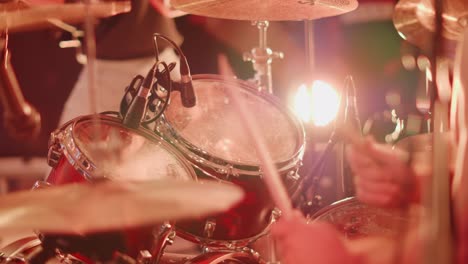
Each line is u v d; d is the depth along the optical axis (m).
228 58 4.37
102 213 1.34
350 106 2.41
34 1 2.54
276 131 2.50
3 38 2.57
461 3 2.32
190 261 2.15
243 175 2.16
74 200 1.38
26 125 2.77
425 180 1.28
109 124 2.25
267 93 2.66
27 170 4.64
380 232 2.19
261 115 2.55
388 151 1.53
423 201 1.29
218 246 2.18
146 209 1.36
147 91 2.23
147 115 2.35
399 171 1.50
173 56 3.21
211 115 2.43
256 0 2.50
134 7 3.07
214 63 4.38
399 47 4.25
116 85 3.10
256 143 1.49
